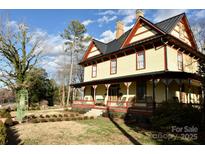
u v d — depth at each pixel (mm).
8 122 13867
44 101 40562
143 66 19500
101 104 23656
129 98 21047
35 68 26156
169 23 19562
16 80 22484
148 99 18719
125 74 21672
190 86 19719
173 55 18328
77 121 16484
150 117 15086
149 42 18406
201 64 13109
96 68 27438
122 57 22562
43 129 12398
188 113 12375
